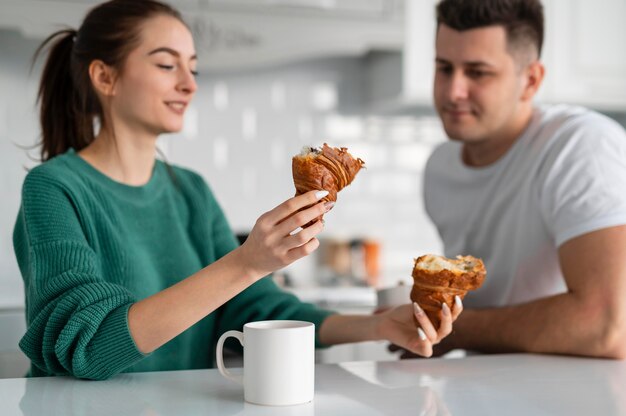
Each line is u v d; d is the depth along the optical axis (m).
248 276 0.97
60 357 1.03
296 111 3.43
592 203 1.36
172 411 0.89
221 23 2.89
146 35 1.33
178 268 1.40
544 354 1.28
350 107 3.49
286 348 0.91
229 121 3.36
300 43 2.97
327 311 1.40
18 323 2.53
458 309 1.09
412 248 3.58
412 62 3.10
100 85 1.35
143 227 1.37
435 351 1.45
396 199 3.56
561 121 1.50
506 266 1.60
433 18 3.12
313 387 0.95
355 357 2.28
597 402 0.94
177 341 1.35
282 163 3.41
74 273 1.08
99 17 1.35
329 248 3.47
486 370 1.13
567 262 1.36
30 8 2.69
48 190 1.20
